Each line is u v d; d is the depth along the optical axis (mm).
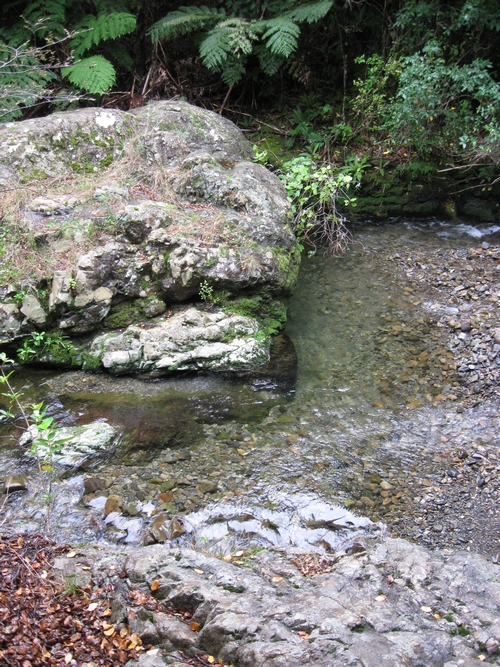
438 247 7395
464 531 3830
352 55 8930
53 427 4512
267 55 8328
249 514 3918
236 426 4680
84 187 5867
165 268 5340
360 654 2471
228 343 5254
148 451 4391
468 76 6953
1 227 5410
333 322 6008
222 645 2611
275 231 5797
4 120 7043
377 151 8422
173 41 8688
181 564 3160
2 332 5039
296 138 8734
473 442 4559
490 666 2502
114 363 5027
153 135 6371
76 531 3736
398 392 5102
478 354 5465
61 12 7773
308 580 3148
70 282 5047
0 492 3996
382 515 3955
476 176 8055
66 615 2826
